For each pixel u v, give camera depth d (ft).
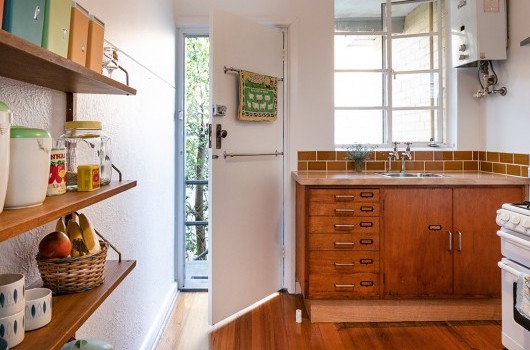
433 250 8.94
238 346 8.06
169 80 9.98
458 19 10.17
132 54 6.71
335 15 11.48
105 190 3.68
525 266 6.70
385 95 11.48
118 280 3.94
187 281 11.41
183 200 11.16
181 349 7.97
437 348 7.88
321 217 8.91
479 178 8.86
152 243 8.23
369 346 8.00
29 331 2.83
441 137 11.45
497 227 8.94
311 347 7.98
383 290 8.95
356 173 10.46
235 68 9.18
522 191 8.93
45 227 4.00
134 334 6.91
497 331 8.63
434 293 8.95
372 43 11.47
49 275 3.43
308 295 8.96
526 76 8.94
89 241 3.75
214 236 8.88
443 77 11.41
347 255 8.94
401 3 11.51
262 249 10.19
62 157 3.38
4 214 2.43
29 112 3.62
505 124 9.72
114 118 5.89
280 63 10.59
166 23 9.59
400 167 10.91
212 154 8.80
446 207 8.91
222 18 8.86
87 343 3.66
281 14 10.69
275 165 10.54
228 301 9.25
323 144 10.83
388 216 8.91
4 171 2.35
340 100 11.50
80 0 4.47
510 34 9.46
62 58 2.69
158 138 8.79
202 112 11.62
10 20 2.38
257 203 9.99
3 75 3.17
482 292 8.95
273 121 10.33
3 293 2.58
